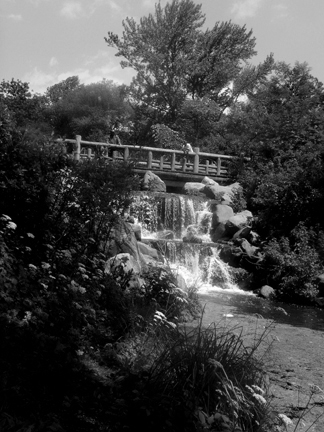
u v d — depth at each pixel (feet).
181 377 16.99
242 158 87.10
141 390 16.21
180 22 156.04
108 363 19.93
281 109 89.04
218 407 16.37
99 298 25.90
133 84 160.66
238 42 161.99
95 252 33.40
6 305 19.67
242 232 60.64
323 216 59.88
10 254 22.85
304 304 47.60
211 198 75.00
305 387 21.62
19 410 14.57
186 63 153.69
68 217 32.42
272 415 17.08
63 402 15.53
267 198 63.98
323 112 84.17
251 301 45.93
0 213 26.84
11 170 27.40
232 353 18.44
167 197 68.54
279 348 27.37
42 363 17.12
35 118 85.30
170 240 60.80
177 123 150.71
